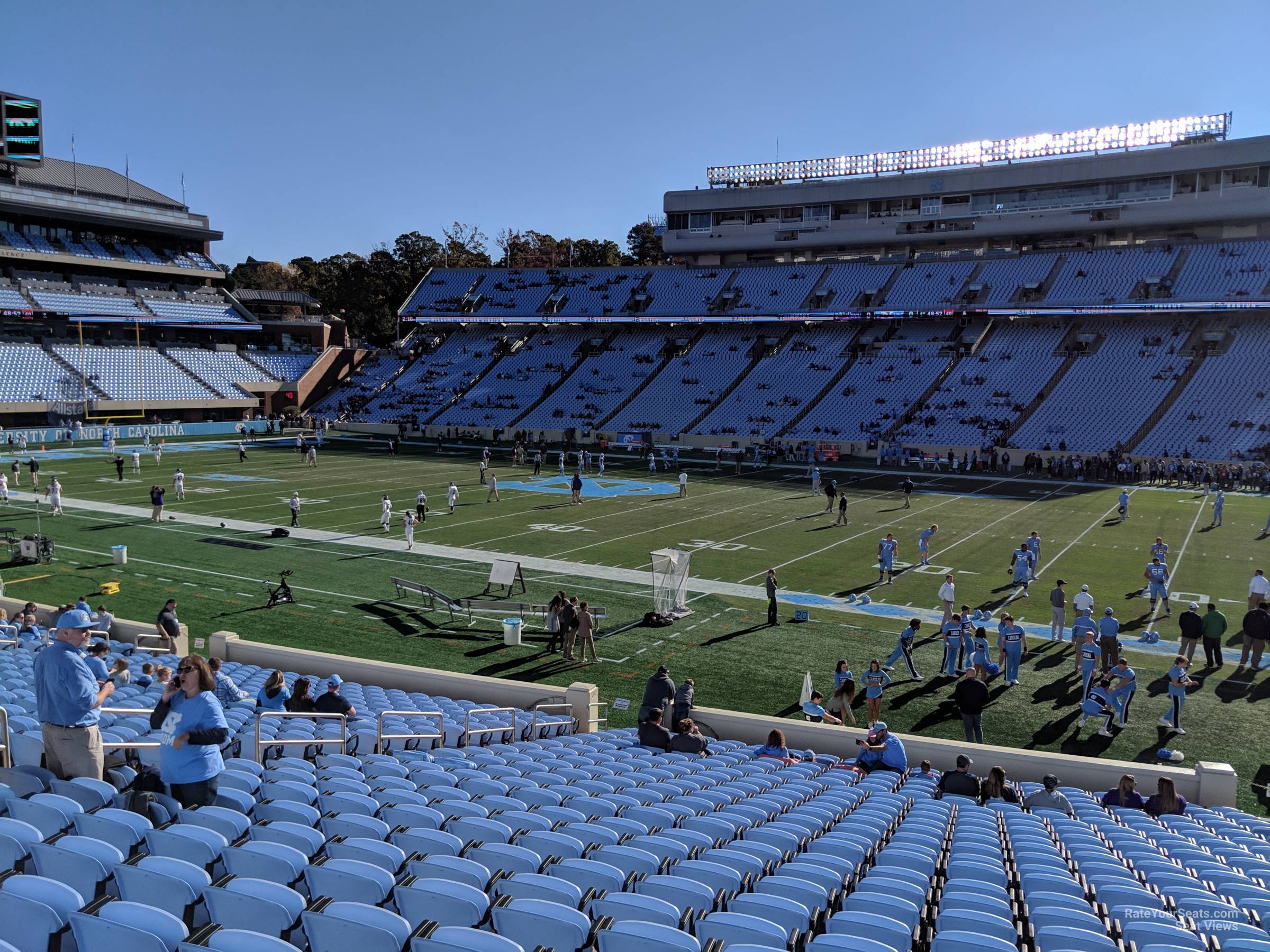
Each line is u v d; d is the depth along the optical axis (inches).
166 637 765.3
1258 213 2687.0
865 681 747.4
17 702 460.1
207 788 289.0
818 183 3262.8
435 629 965.2
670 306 3272.6
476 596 1085.8
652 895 262.8
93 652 548.7
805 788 475.5
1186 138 2753.4
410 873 261.6
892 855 333.1
